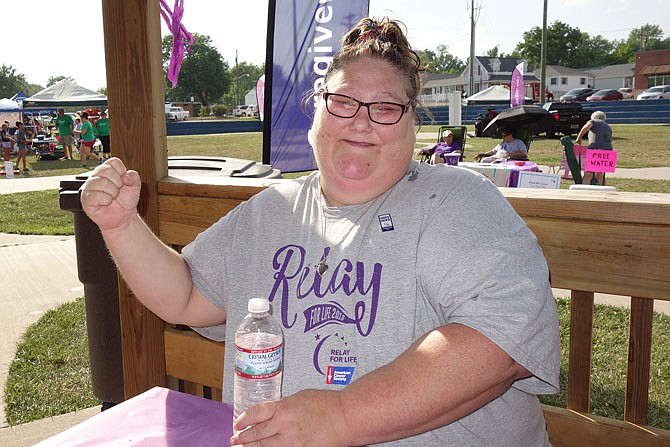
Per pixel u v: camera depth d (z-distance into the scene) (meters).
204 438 1.26
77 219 2.51
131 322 2.44
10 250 6.62
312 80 4.03
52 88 27.23
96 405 3.30
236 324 1.56
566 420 1.90
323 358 1.38
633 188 9.77
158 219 2.38
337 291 1.40
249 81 93.50
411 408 1.12
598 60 84.94
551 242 1.78
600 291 1.75
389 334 1.35
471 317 1.21
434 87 76.19
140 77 2.30
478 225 1.32
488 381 1.16
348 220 1.47
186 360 2.38
